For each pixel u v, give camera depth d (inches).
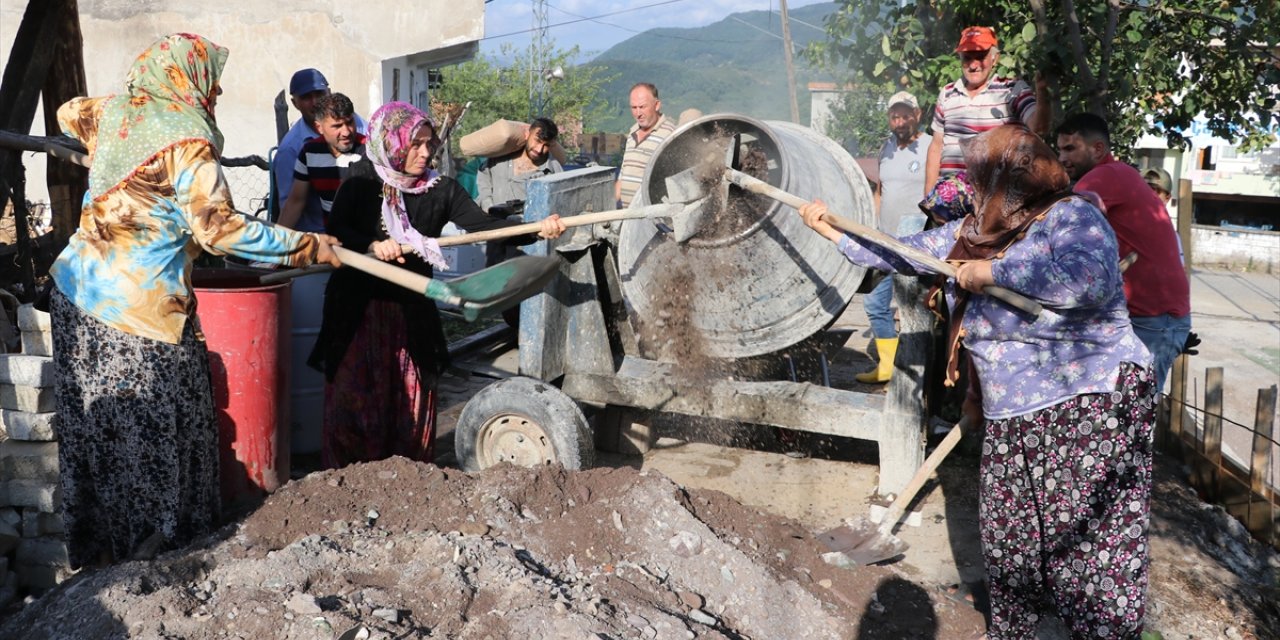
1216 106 307.3
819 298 180.5
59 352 131.6
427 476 150.6
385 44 481.1
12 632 119.0
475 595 121.8
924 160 252.8
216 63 133.4
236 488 161.5
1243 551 176.6
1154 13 259.0
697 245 180.2
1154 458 220.5
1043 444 118.6
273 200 239.0
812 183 183.3
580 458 169.9
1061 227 114.3
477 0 475.2
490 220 171.9
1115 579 119.0
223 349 157.6
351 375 168.4
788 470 197.9
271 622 113.6
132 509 134.5
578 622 114.1
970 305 124.0
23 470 141.2
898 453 177.6
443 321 331.9
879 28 280.8
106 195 127.4
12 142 135.9
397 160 159.0
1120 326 117.3
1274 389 187.2
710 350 186.4
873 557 150.3
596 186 197.3
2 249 197.2
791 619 129.8
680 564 135.5
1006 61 240.2
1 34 481.4
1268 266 1119.6
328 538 133.5
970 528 169.9
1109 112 287.9
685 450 209.8
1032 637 128.3
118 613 115.1
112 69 480.7
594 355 189.2
